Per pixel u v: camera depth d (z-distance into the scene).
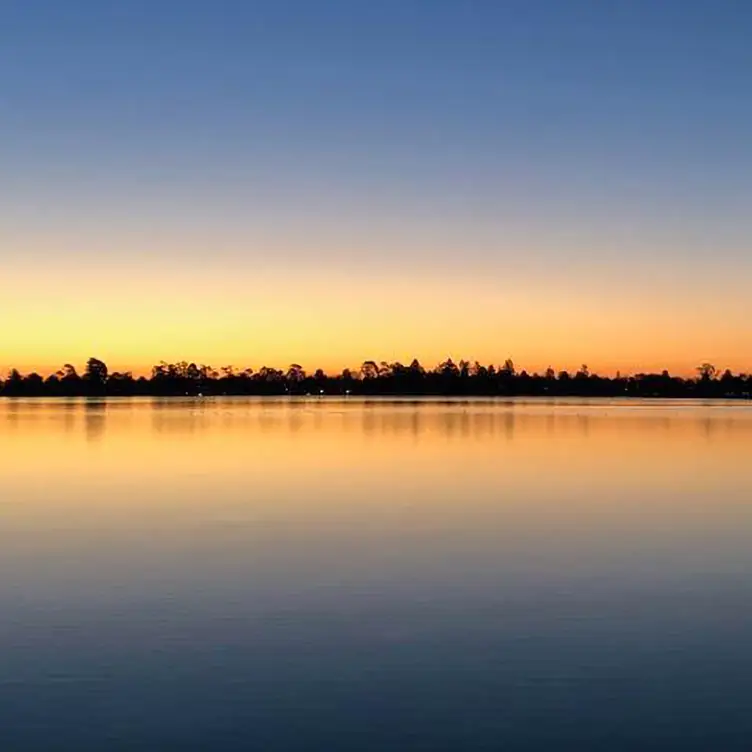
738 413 141.00
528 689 14.24
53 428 91.19
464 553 24.62
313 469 48.41
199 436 77.75
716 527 29.02
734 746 12.33
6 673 14.99
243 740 12.52
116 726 12.98
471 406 191.88
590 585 20.84
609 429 87.50
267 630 17.28
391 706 13.60
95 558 24.03
